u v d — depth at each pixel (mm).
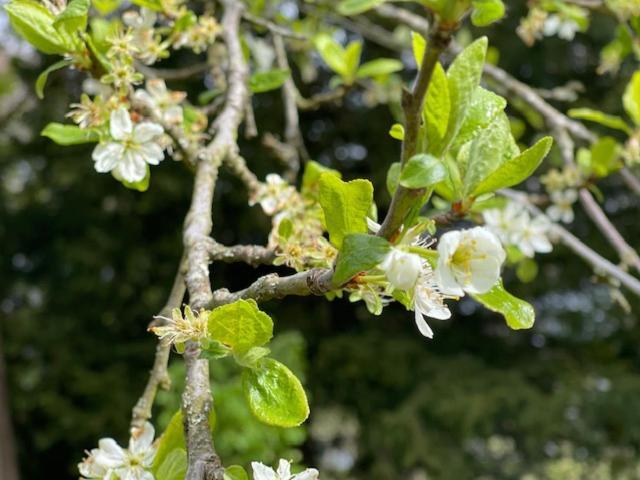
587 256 2592
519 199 2689
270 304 9352
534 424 7879
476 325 9711
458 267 979
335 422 9305
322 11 4137
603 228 2707
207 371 1125
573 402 8008
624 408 7914
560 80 9164
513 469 8148
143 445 1270
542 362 9086
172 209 9703
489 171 1150
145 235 9758
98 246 9500
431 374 8742
